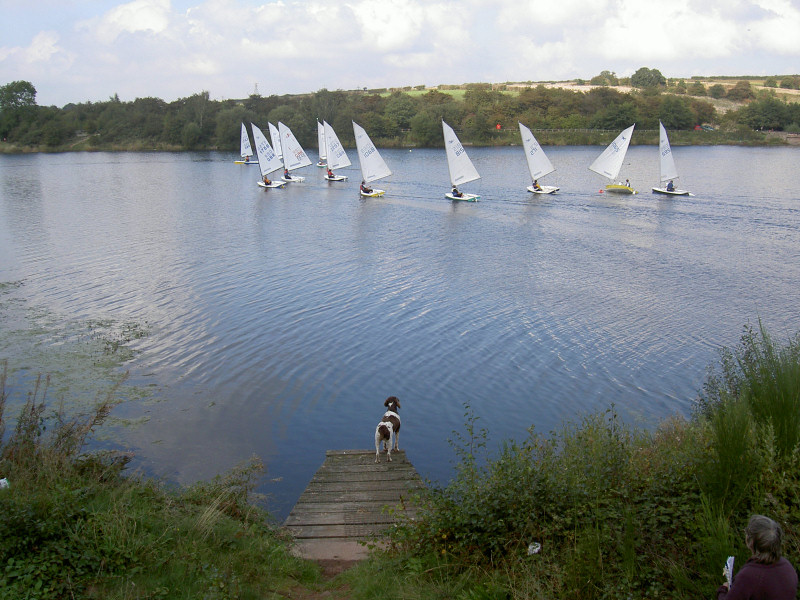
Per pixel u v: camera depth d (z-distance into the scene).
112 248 38.12
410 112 133.75
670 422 14.92
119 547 7.85
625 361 20.91
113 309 26.41
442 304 27.12
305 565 9.38
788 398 8.61
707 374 19.64
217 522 9.62
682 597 6.69
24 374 19.66
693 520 7.70
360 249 38.38
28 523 7.73
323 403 18.28
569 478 8.96
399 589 7.84
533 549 7.82
